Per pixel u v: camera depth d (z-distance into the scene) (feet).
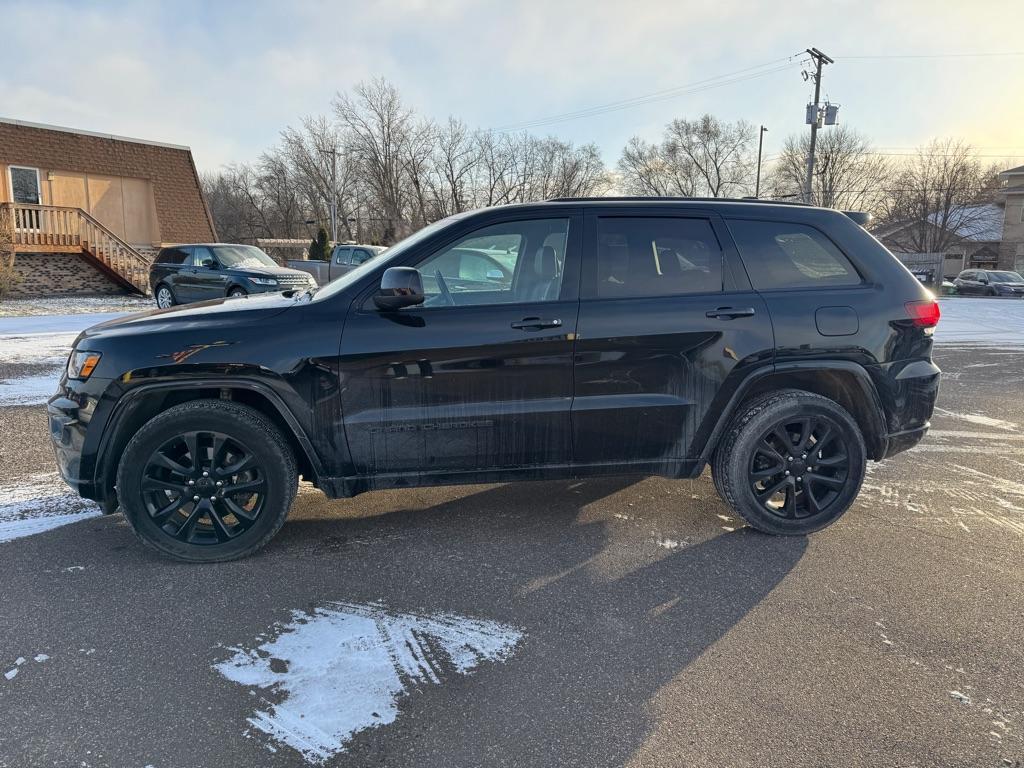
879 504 13.43
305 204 204.13
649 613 9.28
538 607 9.43
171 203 84.02
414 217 175.42
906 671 7.98
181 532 10.59
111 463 10.50
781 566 10.69
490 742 6.77
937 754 6.61
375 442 10.69
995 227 156.66
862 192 174.60
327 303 10.67
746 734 6.89
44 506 12.89
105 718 7.06
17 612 9.13
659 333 10.93
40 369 26.89
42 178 72.90
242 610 9.27
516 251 11.20
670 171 199.72
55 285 69.15
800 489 11.78
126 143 79.87
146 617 9.05
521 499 13.61
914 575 10.39
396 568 10.57
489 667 8.04
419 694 7.53
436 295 10.97
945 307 68.90
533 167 176.35
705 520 12.57
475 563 10.75
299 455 11.16
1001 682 7.78
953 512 13.00
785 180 184.96
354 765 6.44
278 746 6.69
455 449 10.89
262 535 10.74
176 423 10.24
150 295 72.33
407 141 168.45
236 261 49.01
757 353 11.17
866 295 11.57
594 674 7.91
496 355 10.64
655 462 11.44
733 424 11.58
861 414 11.94
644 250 11.27
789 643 8.55
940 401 22.97
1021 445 17.63
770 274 11.47
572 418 10.98
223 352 10.16
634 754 6.61
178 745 6.68
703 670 7.98
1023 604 9.52
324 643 8.50
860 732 6.93
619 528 12.17
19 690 7.49
